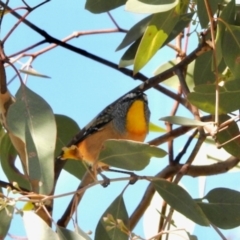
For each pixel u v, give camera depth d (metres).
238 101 6.23
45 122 6.10
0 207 5.42
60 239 5.68
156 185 6.16
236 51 6.31
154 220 7.89
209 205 6.63
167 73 7.66
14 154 7.89
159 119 5.78
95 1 6.92
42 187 5.67
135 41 7.10
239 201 6.60
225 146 7.10
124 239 6.30
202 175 7.48
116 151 5.89
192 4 6.82
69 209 7.32
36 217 5.61
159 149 5.76
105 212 6.39
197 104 6.21
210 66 7.23
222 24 6.29
